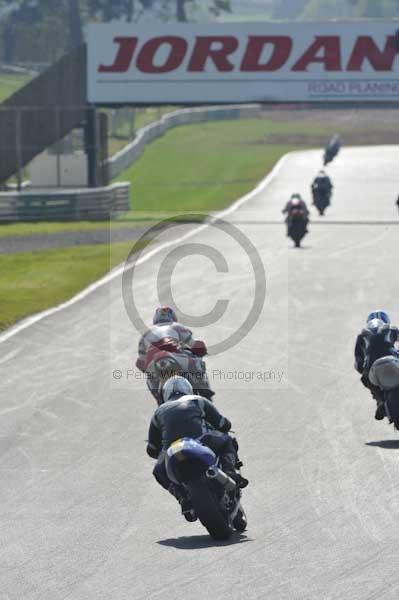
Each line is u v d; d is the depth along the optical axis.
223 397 55.56
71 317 80.25
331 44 159.25
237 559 30.20
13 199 154.50
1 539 33.94
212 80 162.12
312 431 48.03
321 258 112.00
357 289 91.50
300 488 38.78
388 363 45.78
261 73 160.88
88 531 34.44
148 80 163.75
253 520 34.94
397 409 45.59
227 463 33.62
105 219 160.38
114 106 167.62
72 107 169.75
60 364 64.62
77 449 46.31
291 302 85.12
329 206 181.00
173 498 38.41
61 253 119.00
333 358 64.56
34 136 172.62
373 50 158.62
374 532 32.56
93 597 27.53
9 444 47.53
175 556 30.88
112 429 49.69
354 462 42.25
